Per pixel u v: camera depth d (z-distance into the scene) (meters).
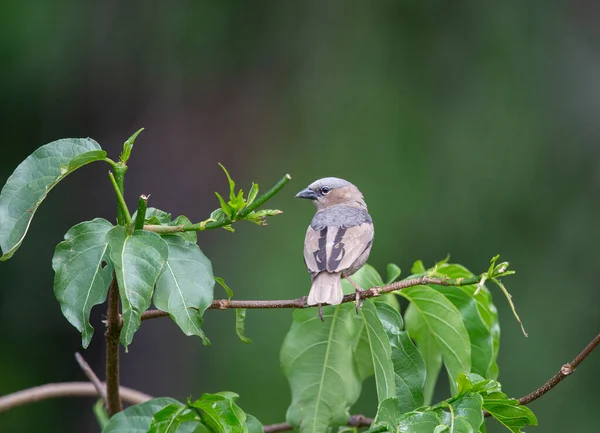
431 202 16.48
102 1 17.38
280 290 15.13
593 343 4.96
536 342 15.19
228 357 14.66
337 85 17.66
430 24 18.05
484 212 16.52
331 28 18.08
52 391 6.95
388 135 17.06
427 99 17.53
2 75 16.84
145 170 17.27
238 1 18.00
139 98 17.45
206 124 17.58
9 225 4.60
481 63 17.75
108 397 5.48
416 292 5.79
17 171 4.66
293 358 5.79
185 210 17.30
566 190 16.92
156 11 17.59
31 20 16.97
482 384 4.74
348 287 6.33
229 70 17.84
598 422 14.34
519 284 15.97
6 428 15.50
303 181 16.86
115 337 5.18
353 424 5.96
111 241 4.62
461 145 17.03
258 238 15.77
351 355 5.82
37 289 16.14
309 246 6.59
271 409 14.18
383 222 16.16
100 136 17.28
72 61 17.12
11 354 15.75
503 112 17.41
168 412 4.83
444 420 4.59
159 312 5.13
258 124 17.66
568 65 17.92
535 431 14.39
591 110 17.56
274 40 18.06
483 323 5.87
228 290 5.21
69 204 16.80
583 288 15.91
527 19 18.17
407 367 5.45
